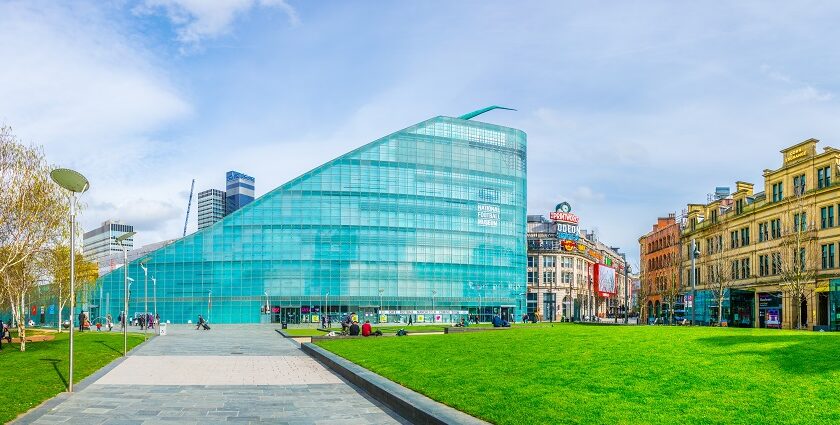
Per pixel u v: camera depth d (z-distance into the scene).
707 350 19.73
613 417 12.26
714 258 86.44
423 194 130.50
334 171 126.38
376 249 125.81
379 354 28.77
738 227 78.81
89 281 79.31
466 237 133.12
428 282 128.12
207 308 121.38
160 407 16.88
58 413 15.88
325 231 124.38
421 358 25.20
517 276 139.00
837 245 58.12
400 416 15.54
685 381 15.17
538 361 20.55
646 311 121.50
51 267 46.75
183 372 26.08
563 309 166.12
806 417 11.45
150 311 121.75
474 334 37.41
